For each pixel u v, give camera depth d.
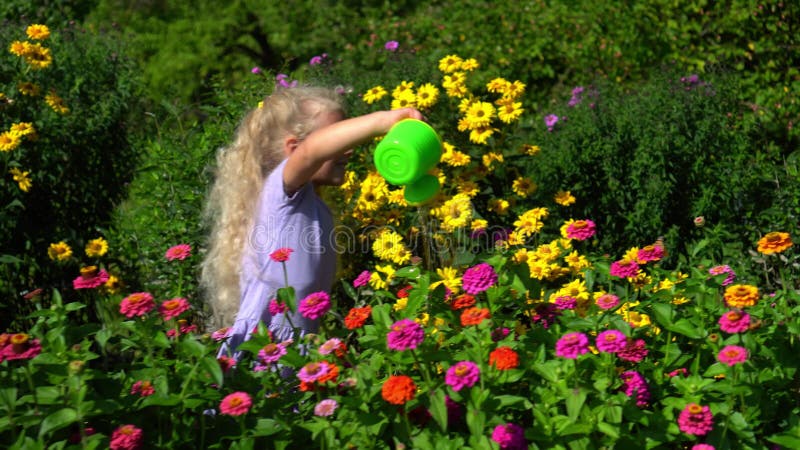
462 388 1.92
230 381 2.07
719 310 2.25
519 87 4.22
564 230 2.96
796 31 6.96
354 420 1.95
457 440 1.86
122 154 5.18
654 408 2.06
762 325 2.19
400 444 1.88
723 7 7.14
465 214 3.39
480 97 4.41
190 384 1.97
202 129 5.01
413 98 4.12
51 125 4.32
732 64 7.07
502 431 1.81
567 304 2.36
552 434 1.86
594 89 5.91
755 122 5.75
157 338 2.05
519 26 7.96
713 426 1.95
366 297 3.37
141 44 11.01
